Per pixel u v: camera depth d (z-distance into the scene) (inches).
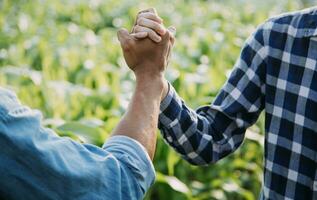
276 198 56.8
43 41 147.3
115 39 170.2
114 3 240.2
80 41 164.4
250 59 58.2
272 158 56.8
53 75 127.5
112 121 93.8
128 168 41.6
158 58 47.4
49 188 38.3
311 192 55.9
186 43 161.6
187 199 89.7
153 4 245.0
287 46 56.1
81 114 105.5
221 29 196.2
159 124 57.5
